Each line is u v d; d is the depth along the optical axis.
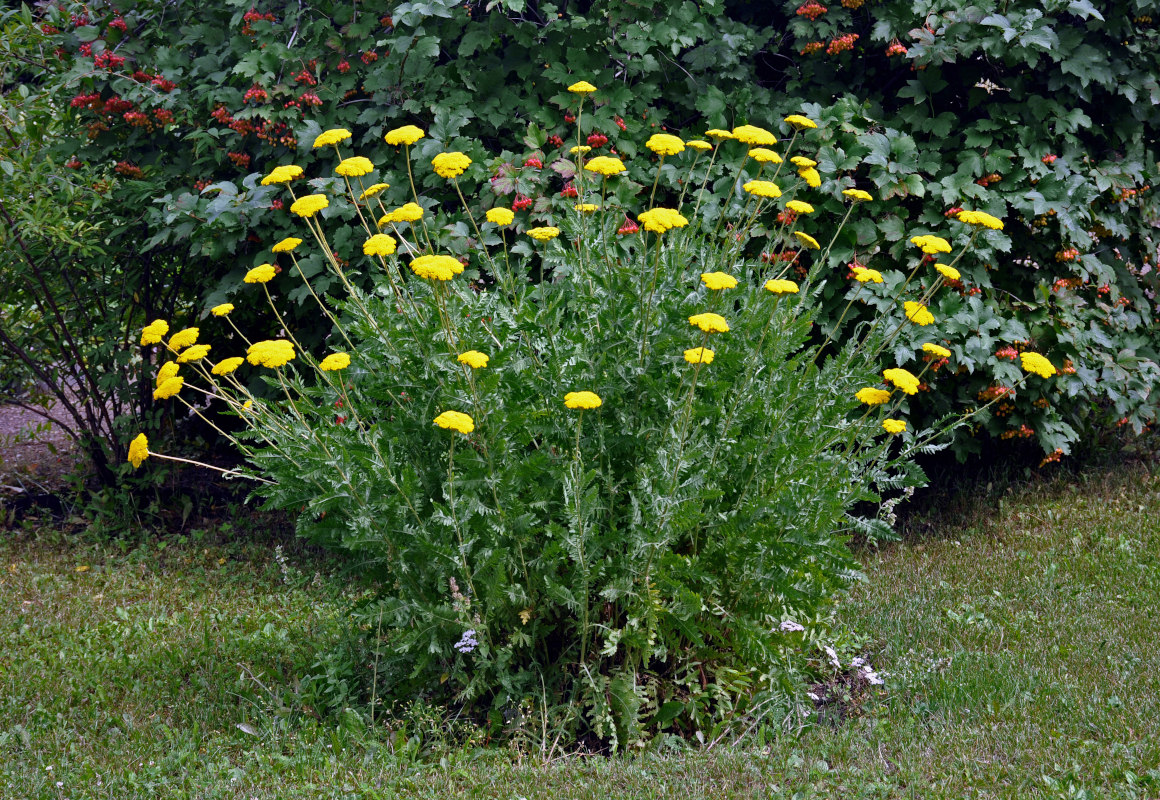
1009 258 5.36
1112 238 5.84
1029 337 5.21
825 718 3.52
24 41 5.64
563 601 3.19
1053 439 5.32
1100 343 5.41
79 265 5.81
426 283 3.57
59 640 4.41
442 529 3.21
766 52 5.71
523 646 3.43
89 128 5.61
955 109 5.48
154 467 5.98
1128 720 3.29
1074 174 5.21
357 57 5.30
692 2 5.25
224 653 4.19
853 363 4.02
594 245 3.83
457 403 3.20
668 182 5.01
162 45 5.80
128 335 5.96
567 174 4.75
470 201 5.05
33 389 6.40
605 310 3.33
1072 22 5.57
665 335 3.30
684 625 3.23
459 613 3.19
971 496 5.68
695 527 3.34
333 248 4.91
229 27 5.57
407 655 3.43
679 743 3.35
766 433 3.50
